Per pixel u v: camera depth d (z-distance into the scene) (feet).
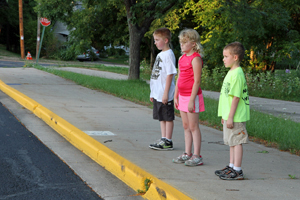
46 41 122.42
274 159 14.93
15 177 12.32
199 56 13.01
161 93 15.43
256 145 17.67
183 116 13.74
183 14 67.36
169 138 15.89
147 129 20.22
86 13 75.82
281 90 44.52
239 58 11.64
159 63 15.35
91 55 120.88
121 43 84.74
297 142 17.34
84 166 13.96
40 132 19.25
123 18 77.61
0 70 53.72
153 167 13.14
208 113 25.08
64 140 17.87
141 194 11.26
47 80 44.29
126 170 12.39
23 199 10.53
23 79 43.47
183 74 13.29
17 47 142.20
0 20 132.98
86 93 35.22
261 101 37.65
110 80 46.11
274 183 11.65
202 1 59.52
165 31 15.19
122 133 18.92
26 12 137.18
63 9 52.01
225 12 46.70
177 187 11.00
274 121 23.09
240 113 11.62
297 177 12.43
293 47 55.52
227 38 56.49
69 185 11.85
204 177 12.11
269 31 57.21
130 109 27.27
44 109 23.53
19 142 17.01
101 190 11.52
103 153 14.23
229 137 11.85
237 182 11.64
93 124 20.90
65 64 86.02
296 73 49.32
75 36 83.71
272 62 63.26
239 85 11.43
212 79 53.11
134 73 49.32
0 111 24.47
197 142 13.52
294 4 59.06
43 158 14.73
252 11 46.98
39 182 11.98
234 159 11.93
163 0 45.47
